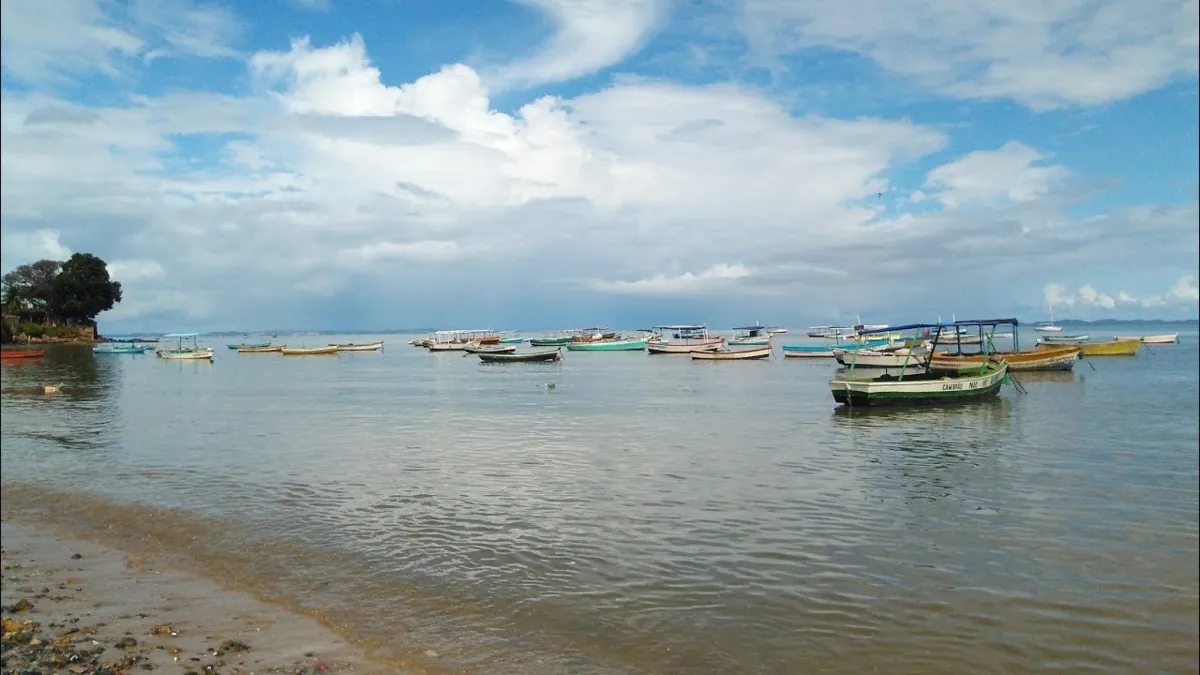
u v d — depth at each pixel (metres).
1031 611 12.77
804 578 14.17
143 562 15.23
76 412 42.91
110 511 19.20
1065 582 14.02
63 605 12.76
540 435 31.44
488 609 12.80
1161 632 11.99
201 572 14.62
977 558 15.27
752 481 22.00
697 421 35.81
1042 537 16.64
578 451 27.28
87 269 161.50
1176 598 13.27
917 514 18.41
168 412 42.66
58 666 10.29
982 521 17.83
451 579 14.20
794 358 97.38
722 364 87.06
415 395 52.12
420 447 28.58
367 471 23.88
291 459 26.20
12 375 78.00
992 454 26.59
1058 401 43.69
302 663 10.66
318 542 16.48
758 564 14.89
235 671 10.31
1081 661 11.14
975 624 12.28
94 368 91.88
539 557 15.35
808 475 22.88
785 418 36.88
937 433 31.75
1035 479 22.36
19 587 13.66
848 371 67.44
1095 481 22.08
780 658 11.15
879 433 31.78
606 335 138.38
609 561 15.10
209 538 16.86
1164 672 10.84
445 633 11.85
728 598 13.24
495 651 11.23
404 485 21.80
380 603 13.05
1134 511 18.75
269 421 37.81
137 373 82.25
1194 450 27.14
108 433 33.69
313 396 52.56
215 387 62.03
